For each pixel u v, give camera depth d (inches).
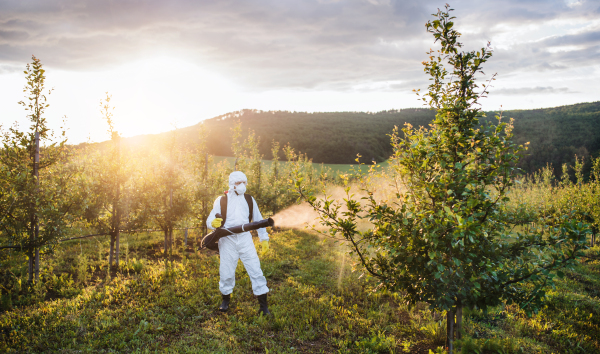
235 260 198.2
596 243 450.9
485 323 191.5
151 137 341.7
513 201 153.3
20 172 212.7
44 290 212.2
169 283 233.1
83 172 258.7
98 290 213.9
